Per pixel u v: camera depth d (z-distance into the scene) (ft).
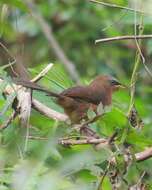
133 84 29.43
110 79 39.73
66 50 60.44
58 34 60.95
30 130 29.04
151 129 38.27
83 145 26.63
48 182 21.47
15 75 31.17
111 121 29.50
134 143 26.76
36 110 30.71
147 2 30.19
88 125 30.12
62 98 34.17
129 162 25.49
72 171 23.00
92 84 39.24
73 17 61.41
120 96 39.81
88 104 35.88
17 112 28.86
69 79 37.27
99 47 59.82
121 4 35.27
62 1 62.39
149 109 42.27
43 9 61.82
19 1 30.76
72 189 22.77
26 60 58.08
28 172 21.70
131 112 27.99
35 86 29.71
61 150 26.11
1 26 33.86
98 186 24.62
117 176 25.38
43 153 22.71
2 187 22.63
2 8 33.78
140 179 25.90
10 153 24.27
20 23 57.67
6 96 31.14
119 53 57.98
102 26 60.23
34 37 59.88
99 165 26.50
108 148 25.59
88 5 61.36
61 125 26.86
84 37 60.64
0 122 30.91
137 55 30.22
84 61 59.82
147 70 29.96
